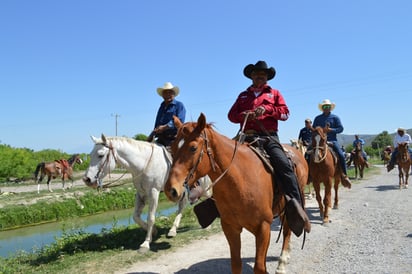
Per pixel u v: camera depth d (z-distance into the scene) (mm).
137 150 7086
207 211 4852
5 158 28094
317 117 10844
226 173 3926
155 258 6441
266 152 4645
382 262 5602
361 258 5871
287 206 4477
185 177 3607
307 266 5680
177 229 8641
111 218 14766
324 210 8797
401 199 12094
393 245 6516
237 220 4113
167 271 5773
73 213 15555
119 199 17766
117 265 6074
